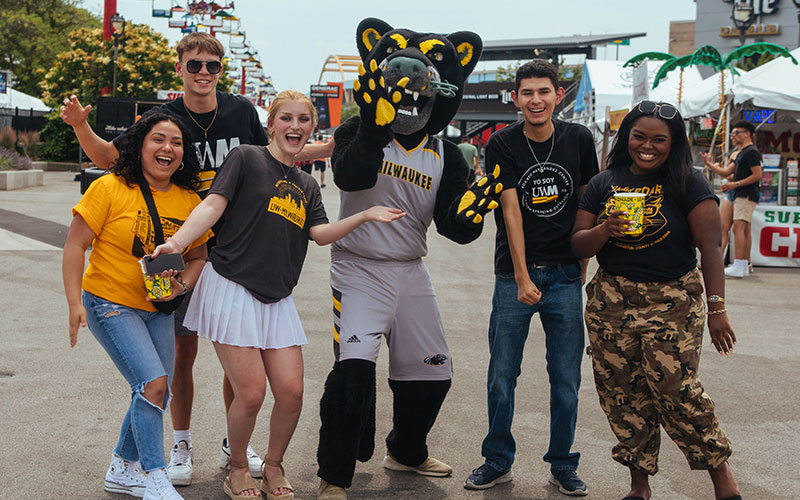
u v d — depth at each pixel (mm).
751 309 9078
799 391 6008
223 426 5004
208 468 4395
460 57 4391
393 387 4285
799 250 12227
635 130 3820
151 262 3533
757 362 6820
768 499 4137
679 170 3791
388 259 4098
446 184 4188
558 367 4215
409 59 4016
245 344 3746
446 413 5406
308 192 4016
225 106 4473
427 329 4184
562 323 4199
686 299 3779
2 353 6352
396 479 4359
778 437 5043
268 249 3818
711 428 3762
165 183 3910
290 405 3865
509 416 4242
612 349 3887
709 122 12953
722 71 12484
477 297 9523
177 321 4223
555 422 4215
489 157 4277
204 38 4293
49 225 13562
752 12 48344
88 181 12312
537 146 4219
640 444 3955
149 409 3682
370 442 4305
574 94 30906
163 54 29500
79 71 29922
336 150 4113
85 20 47281
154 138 3787
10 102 28641
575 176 4227
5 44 41281
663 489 4277
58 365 6094
